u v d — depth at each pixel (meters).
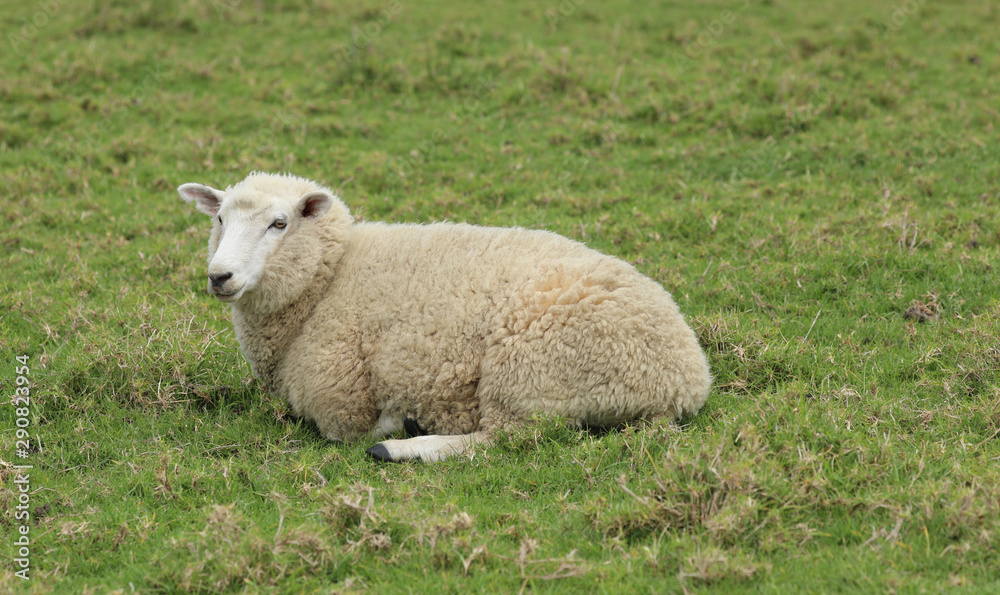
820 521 10.02
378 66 30.42
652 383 12.10
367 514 10.13
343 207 14.22
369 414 13.30
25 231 21.02
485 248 13.24
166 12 35.03
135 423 13.61
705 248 19.03
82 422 13.36
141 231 21.14
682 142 25.14
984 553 9.20
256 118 27.58
